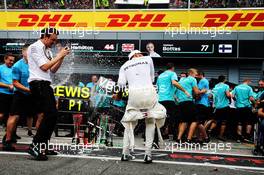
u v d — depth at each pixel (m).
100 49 12.57
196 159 5.48
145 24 12.36
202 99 8.00
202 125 8.03
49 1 12.98
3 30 13.12
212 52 12.00
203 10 12.05
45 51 5.05
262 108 6.33
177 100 7.96
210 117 9.28
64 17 12.79
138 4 12.44
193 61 12.58
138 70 5.09
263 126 6.21
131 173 4.26
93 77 8.52
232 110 9.34
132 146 4.98
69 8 12.84
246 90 9.10
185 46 12.15
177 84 7.37
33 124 9.56
